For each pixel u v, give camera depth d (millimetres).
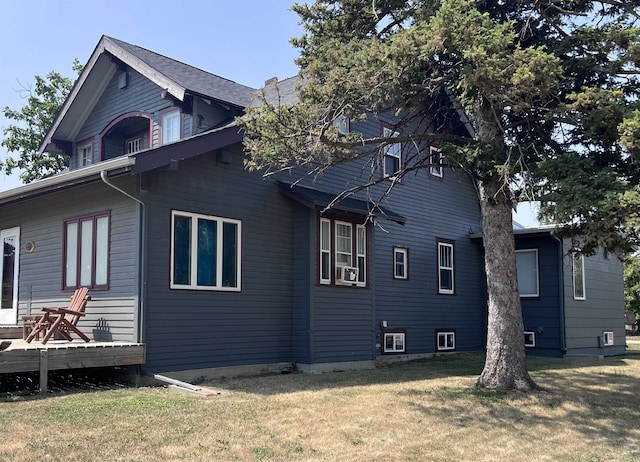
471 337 18297
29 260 12359
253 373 11469
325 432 6777
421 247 16812
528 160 8844
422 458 5969
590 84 9383
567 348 16469
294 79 15484
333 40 10164
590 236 7727
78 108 15031
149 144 13562
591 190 7160
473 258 18812
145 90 13734
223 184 11258
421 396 9062
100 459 5449
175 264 10273
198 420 7066
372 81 8703
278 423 7105
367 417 7586
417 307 16453
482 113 9844
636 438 7016
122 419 6969
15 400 8102
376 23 11031
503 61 7609
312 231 12438
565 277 16781
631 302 28219
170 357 10031
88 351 8953
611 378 11586
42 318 10016
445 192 17953
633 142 7234
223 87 13898
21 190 11047
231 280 11250
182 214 10453
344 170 14180
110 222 10430
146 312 9727
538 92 7695
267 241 12047
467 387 9930
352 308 13211
